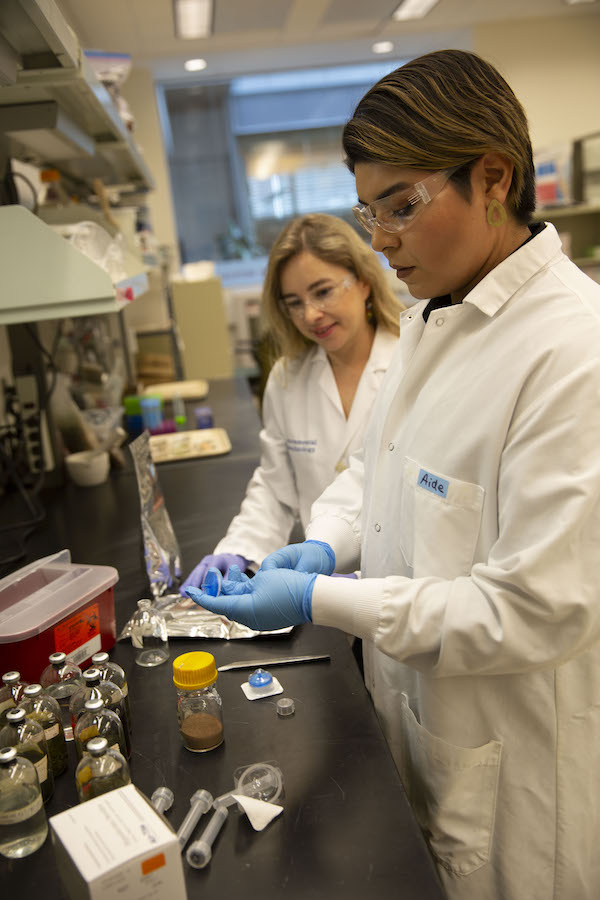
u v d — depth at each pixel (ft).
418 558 3.18
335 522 4.26
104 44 17.25
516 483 2.60
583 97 20.66
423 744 3.31
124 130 7.59
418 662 2.92
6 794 2.48
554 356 2.65
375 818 2.62
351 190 22.25
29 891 2.38
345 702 3.33
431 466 3.14
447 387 3.12
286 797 2.74
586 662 3.00
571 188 18.75
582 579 2.49
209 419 9.78
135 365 14.58
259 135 21.66
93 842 2.12
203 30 16.84
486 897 3.34
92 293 4.35
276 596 3.10
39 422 7.05
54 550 5.50
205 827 2.59
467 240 2.80
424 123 2.58
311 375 5.80
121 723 2.91
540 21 19.88
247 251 22.15
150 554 4.46
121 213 9.35
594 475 2.44
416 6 17.08
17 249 4.27
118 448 8.21
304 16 16.65
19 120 5.46
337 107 21.76
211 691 3.16
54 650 3.42
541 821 3.14
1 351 8.39
